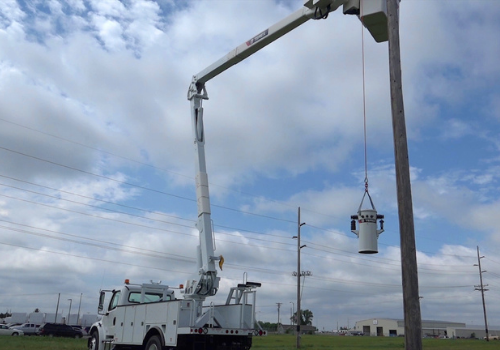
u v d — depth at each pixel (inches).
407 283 314.2
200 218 588.1
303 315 5787.4
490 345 2010.3
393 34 365.7
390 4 374.3
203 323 527.5
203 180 604.4
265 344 1695.4
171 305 532.4
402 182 332.2
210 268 561.6
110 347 652.1
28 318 3479.3
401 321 6402.6
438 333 5920.3
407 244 319.9
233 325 544.4
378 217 395.9
